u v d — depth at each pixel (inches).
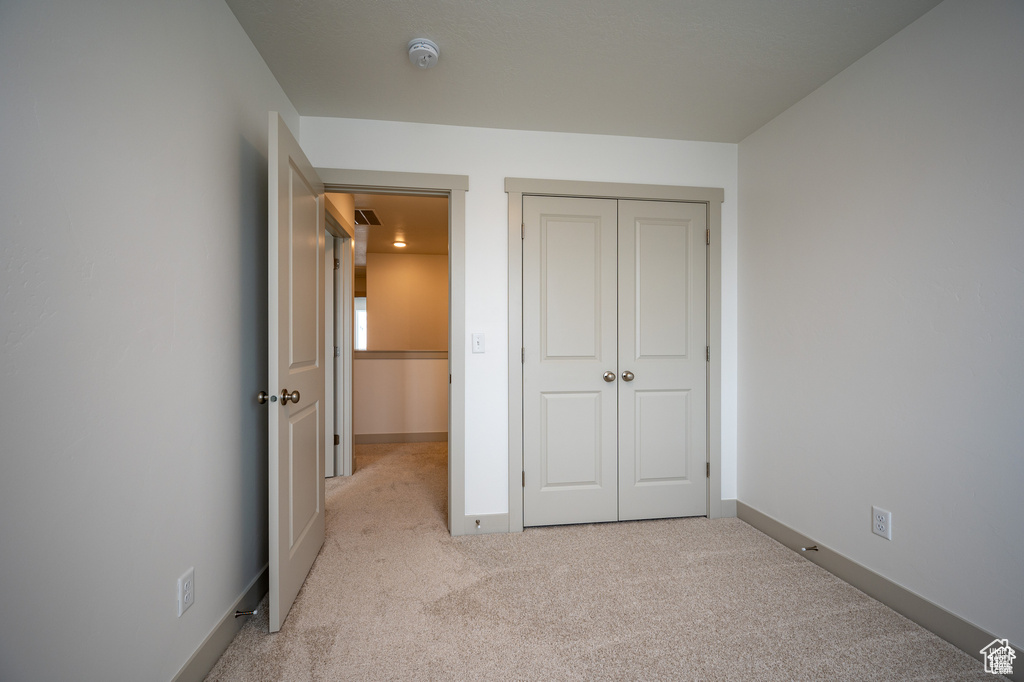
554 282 104.0
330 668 57.2
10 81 32.0
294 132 91.8
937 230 64.3
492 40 71.8
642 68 79.5
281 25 68.0
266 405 77.3
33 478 34.0
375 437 190.5
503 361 101.6
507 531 100.8
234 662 58.4
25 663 33.4
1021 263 54.9
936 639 63.1
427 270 267.9
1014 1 55.5
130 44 44.0
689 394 108.7
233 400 65.5
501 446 101.4
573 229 104.4
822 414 84.3
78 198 37.9
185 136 53.4
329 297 143.9
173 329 51.2
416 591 75.5
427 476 142.9
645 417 107.0
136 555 44.9
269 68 79.0
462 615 68.7
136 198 45.1
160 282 48.9
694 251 108.6
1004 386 56.6
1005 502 56.5
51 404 35.5
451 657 59.4
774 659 59.1
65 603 36.7
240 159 67.9
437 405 194.5
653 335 107.2
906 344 68.7
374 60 76.9
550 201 103.6
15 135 32.3
